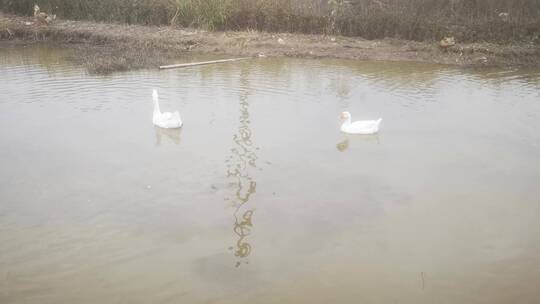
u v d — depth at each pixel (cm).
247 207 801
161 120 1145
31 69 1719
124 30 2344
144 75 1675
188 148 1038
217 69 1802
